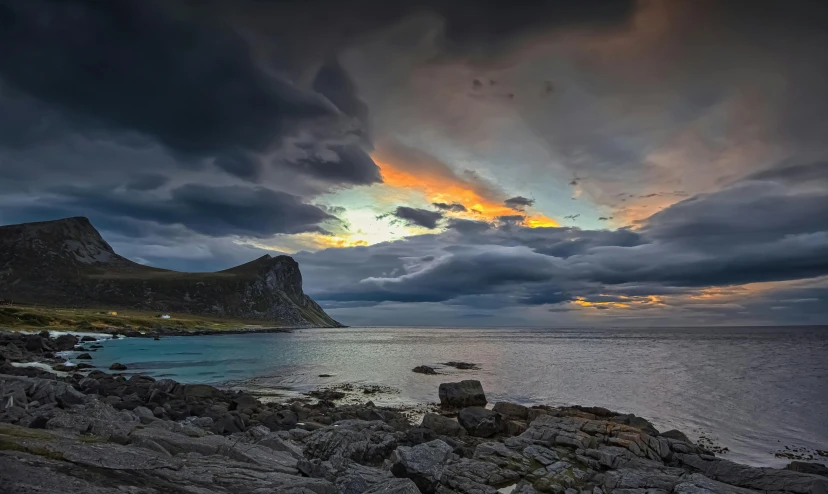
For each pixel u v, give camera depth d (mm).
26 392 27938
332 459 19188
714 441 30984
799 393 50125
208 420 26984
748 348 127750
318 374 63594
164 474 14312
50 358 67750
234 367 70062
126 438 17484
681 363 83000
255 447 18875
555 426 27266
